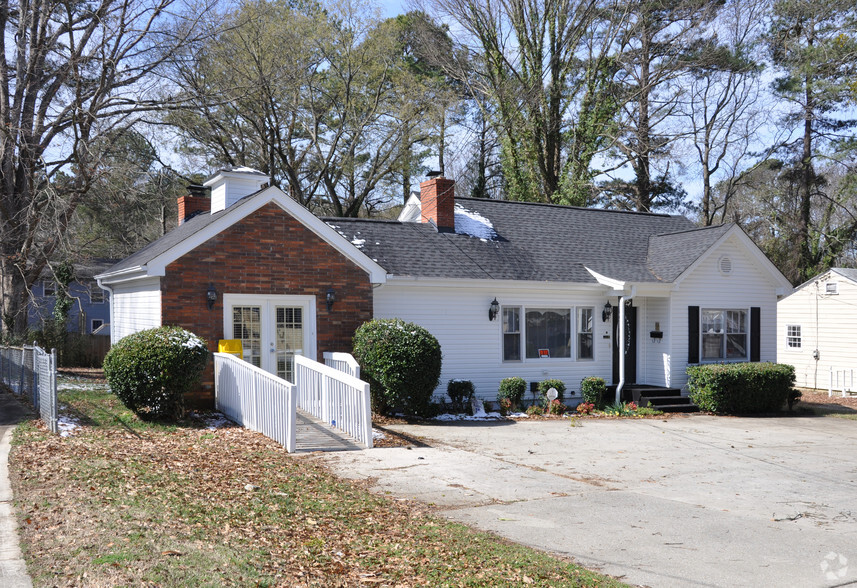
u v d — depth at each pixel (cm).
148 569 562
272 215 1611
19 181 2550
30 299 2534
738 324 2162
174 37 2547
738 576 640
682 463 1195
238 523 734
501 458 1201
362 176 4009
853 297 2589
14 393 1755
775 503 923
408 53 4225
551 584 602
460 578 609
